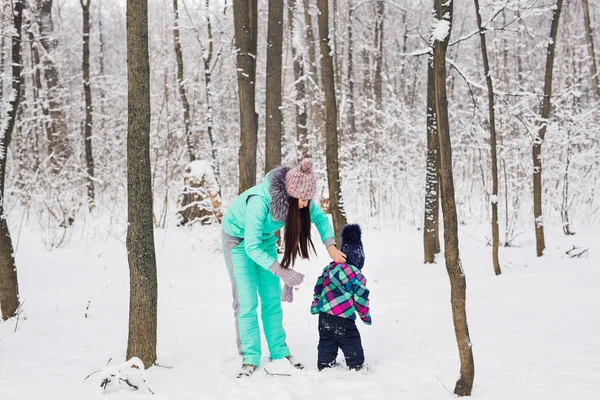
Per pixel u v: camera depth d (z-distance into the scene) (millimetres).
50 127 17625
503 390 3340
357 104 21750
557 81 19109
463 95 19453
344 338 3855
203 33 20125
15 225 11148
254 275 4090
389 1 19359
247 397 3402
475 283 6633
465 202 13227
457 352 4102
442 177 3268
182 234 11773
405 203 13102
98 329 5102
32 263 8719
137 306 3977
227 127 19438
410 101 21969
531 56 23250
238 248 4070
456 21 22000
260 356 4023
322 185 13266
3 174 5469
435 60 3348
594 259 7637
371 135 16281
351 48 20594
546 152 11219
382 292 6391
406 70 24344
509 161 11539
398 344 4383
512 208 11062
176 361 4184
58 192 13281
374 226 12047
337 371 3852
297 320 5312
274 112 8898
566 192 10242
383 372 3793
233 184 16359
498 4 7262
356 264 3990
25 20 13289
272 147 8914
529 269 7230
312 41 17828
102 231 11828
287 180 3826
